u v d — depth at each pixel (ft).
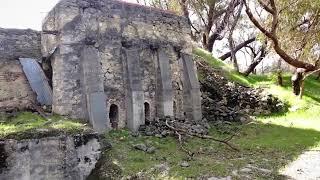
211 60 68.85
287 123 48.91
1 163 27.84
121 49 41.63
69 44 38.29
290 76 64.64
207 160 33.73
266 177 29.76
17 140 28.68
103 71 39.81
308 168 31.55
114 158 32.48
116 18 41.73
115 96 40.55
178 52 47.44
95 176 31.42
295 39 53.47
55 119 35.81
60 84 37.91
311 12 52.19
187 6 72.33
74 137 31.30
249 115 53.88
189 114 46.62
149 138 38.37
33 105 39.06
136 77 41.27
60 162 30.37
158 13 45.96
